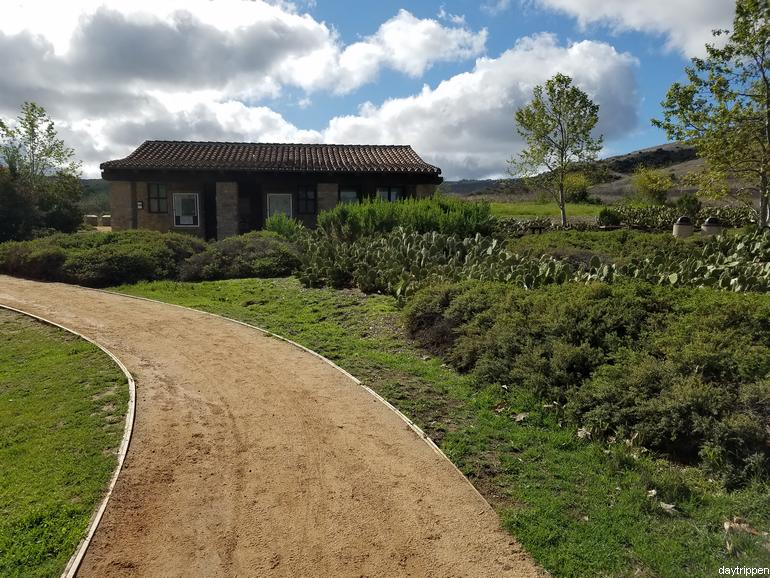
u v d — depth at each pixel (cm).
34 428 587
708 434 498
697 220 2542
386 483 477
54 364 792
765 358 564
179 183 2288
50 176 2667
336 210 1798
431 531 413
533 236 1825
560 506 438
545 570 372
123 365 769
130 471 493
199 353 830
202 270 1473
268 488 470
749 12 1708
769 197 1838
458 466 506
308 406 638
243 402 649
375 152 2567
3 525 415
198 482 478
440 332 829
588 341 666
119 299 1217
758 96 1748
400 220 1686
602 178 2670
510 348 705
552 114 2514
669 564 370
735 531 404
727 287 881
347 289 1219
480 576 366
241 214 2333
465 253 1346
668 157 6825
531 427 578
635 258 1298
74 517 425
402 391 677
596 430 553
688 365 579
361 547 396
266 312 1100
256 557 385
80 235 1719
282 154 2453
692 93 1812
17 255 1545
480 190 6209
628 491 458
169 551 390
